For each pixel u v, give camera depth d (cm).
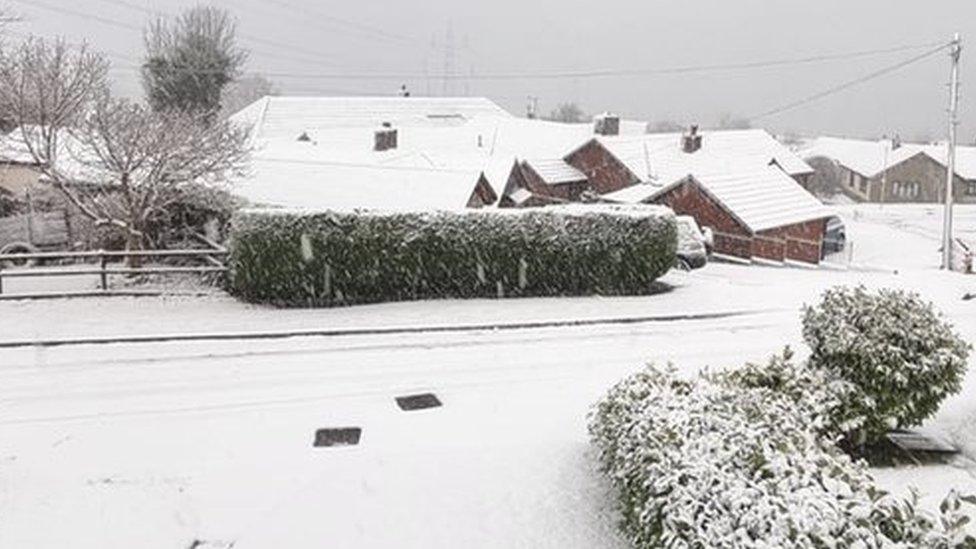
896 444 934
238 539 709
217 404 1046
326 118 5081
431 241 1698
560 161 4438
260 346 1321
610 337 1423
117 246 2042
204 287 1770
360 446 900
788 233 3469
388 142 3581
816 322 949
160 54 3909
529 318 1531
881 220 5350
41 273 1648
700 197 3484
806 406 796
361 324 1462
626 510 665
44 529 716
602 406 808
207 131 2008
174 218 2088
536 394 1096
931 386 888
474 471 823
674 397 719
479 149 4325
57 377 1146
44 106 1844
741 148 5094
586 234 1780
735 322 1559
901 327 902
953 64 3259
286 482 809
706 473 547
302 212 1625
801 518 466
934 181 7062
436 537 707
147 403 1047
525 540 700
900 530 465
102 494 781
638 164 4219
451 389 1118
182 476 822
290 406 1042
